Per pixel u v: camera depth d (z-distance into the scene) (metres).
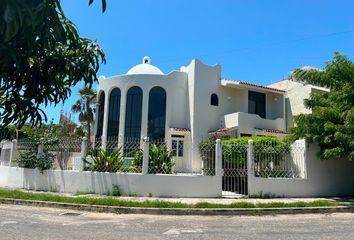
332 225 7.39
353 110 10.57
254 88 23.03
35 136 13.80
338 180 12.53
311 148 12.23
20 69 2.20
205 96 21.89
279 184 11.64
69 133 25.91
